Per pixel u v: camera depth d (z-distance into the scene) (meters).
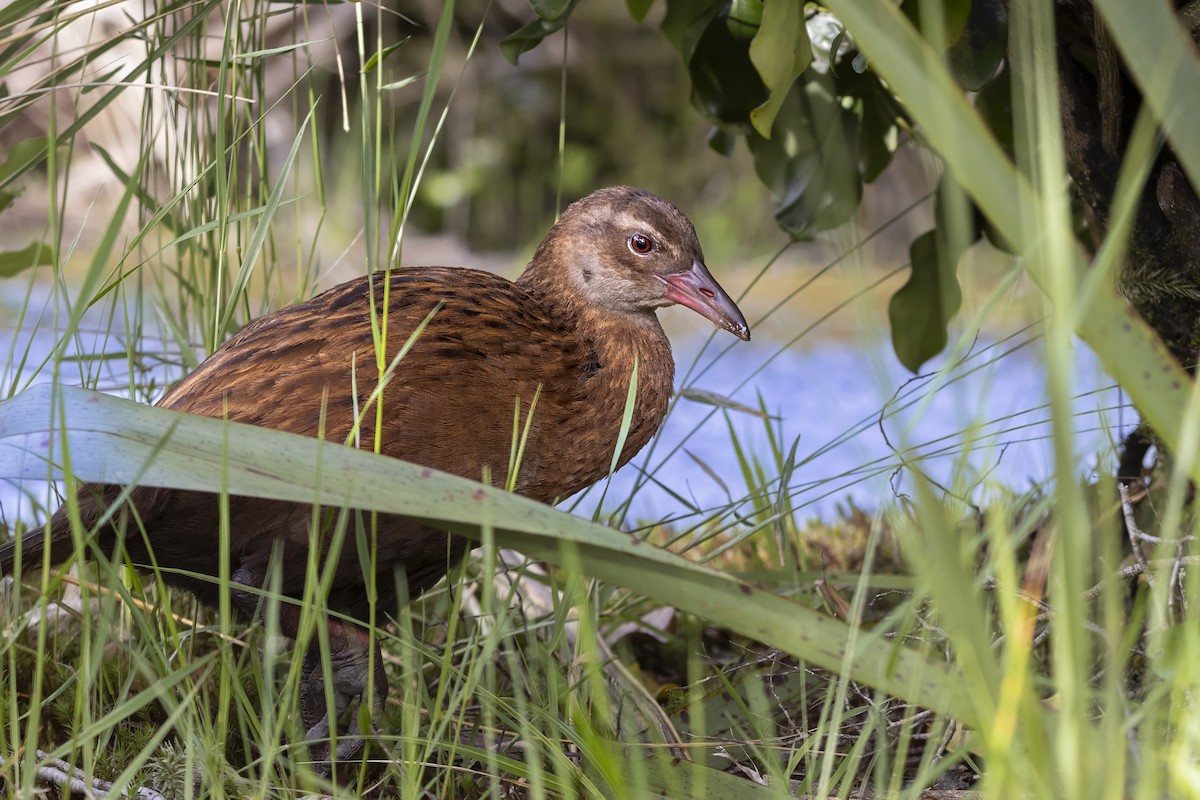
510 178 18.67
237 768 5.20
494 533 3.97
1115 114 5.41
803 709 4.90
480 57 18.53
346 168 8.91
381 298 5.52
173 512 5.06
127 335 6.02
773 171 6.93
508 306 5.84
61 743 5.39
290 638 5.43
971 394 6.75
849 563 7.69
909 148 14.78
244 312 6.80
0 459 4.54
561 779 4.26
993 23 5.38
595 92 19.11
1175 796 3.48
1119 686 3.51
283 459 4.01
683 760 4.54
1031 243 3.04
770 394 11.84
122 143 13.38
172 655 5.42
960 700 3.45
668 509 9.16
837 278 16.02
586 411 5.88
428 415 5.30
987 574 3.88
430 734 4.44
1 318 12.20
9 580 6.11
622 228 6.31
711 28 6.51
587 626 3.89
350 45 16.19
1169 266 5.66
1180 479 3.12
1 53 5.78
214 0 5.60
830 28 6.57
